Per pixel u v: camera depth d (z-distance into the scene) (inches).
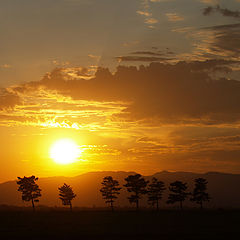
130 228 3230.8
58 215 4589.1
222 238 2650.1
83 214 4739.2
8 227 3427.7
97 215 4584.2
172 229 3125.0
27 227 3408.0
